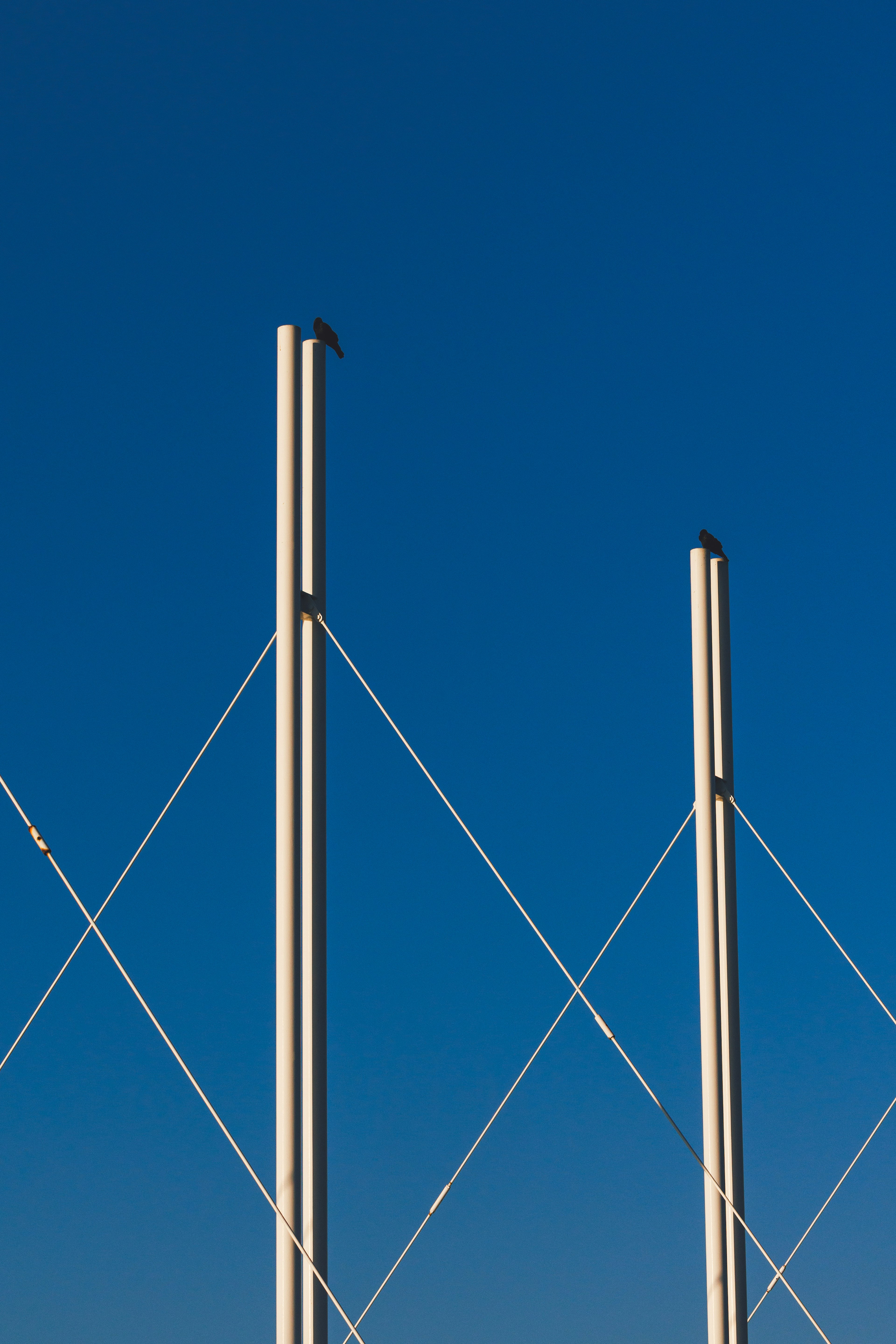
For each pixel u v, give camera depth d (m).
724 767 24.31
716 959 23.55
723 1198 22.72
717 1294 22.38
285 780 16.53
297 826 16.39
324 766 16.78
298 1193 15.38
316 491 17.48
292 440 17.56
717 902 23.83
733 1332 22.25
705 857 23.75
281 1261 15.19
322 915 16.23
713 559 24.80
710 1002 23.41
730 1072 23.41
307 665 17.05
